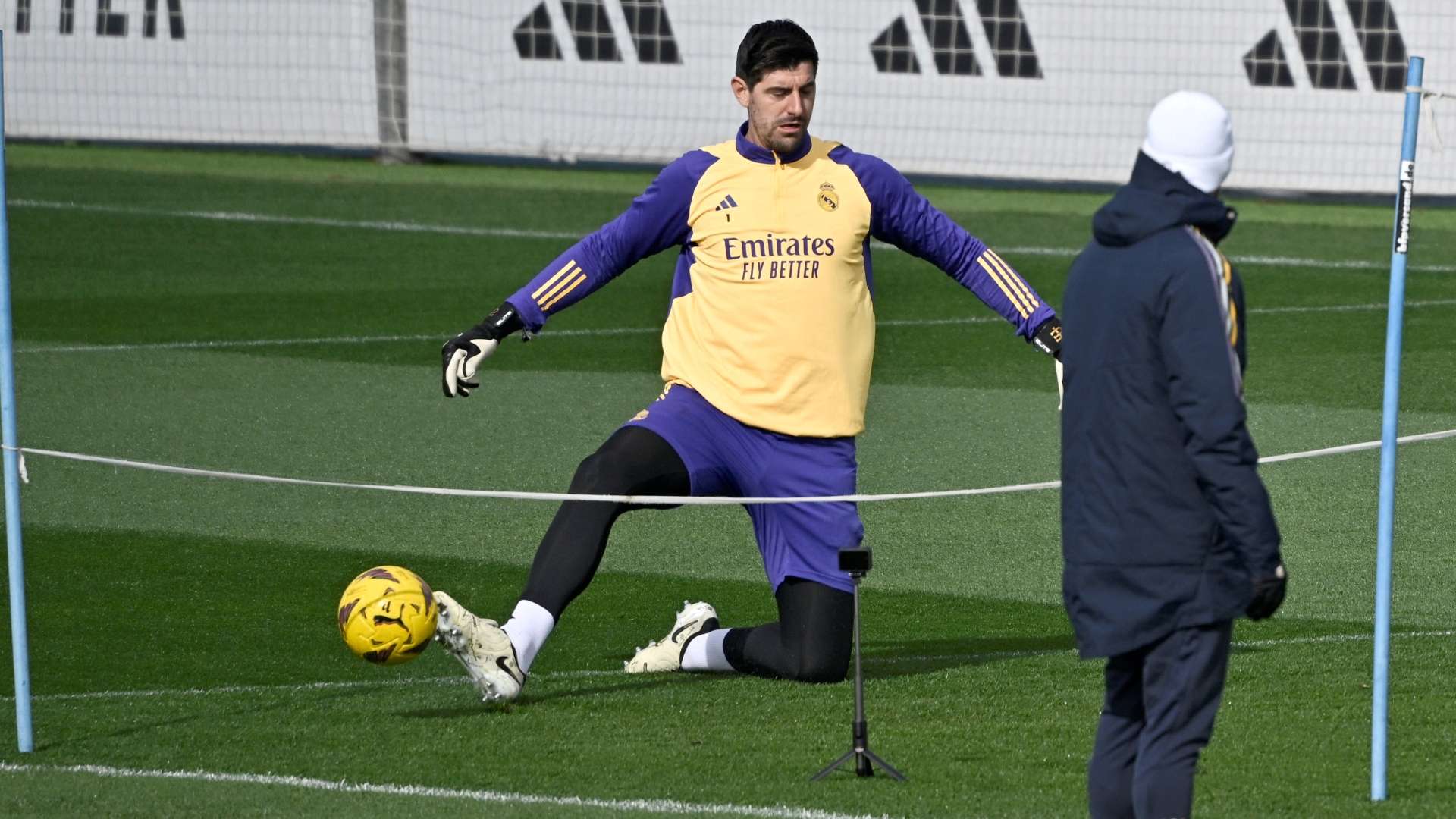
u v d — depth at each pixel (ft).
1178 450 45.27
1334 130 241.35
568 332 160.45
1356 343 153.58
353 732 64.13
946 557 93.35
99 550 93.35
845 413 71.72
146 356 147.02
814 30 245.86
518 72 253.03
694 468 71.36
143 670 74.74
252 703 68.39
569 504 70.03
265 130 255.50
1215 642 46.09
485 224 212.23
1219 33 241.55
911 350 151.12
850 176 71.56
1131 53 243.60
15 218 205.77
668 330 73.87
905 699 68.28
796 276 70.85
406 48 252.01
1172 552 45.50
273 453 116.06
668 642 74.13
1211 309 44.19
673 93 252.62
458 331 159.53
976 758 60.18
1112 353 45.62
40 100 256.11
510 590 87.97
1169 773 46.42
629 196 231.09
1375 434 120.78
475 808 54.54
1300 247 203.51
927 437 120.57
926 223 72.84
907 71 246.06
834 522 71.46
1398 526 98.07
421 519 100.78
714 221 71.20
